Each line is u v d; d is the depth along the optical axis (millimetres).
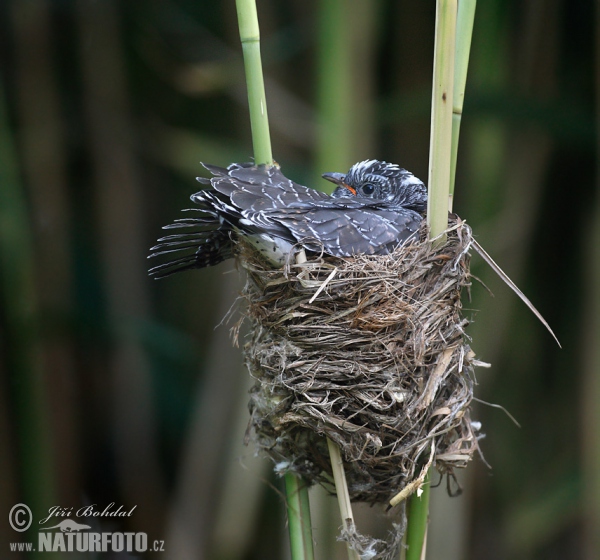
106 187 11891
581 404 11008
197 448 10781
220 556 10109
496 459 11906
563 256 12078
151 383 11703
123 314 10977
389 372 5398
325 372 5398
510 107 9742
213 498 10773
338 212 6012
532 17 10625
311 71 11062
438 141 5258
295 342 5492
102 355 12000
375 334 5449
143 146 12352
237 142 11367
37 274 10820
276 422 5492
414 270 5648
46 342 10617
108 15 11898
